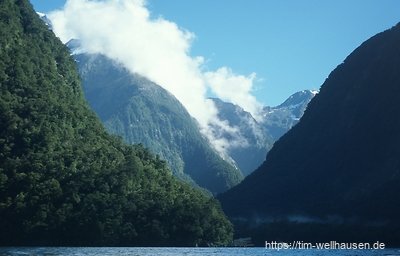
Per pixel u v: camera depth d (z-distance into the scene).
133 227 192.75
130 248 178.38
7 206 179.12
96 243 184.88
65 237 182.25
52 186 185.12
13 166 187.38
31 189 183.00
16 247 169.62
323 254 168.75
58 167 191.88
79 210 185.62
